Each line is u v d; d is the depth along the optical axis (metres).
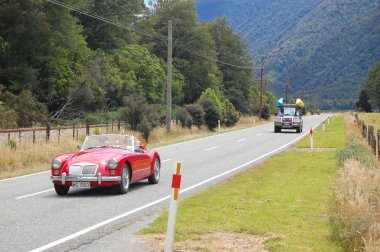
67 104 42.31
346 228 7.50
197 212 9.70
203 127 48.44
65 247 7.36
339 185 11.43
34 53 41.22
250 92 97.69
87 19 59.78
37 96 41.62
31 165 20.33
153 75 56.56
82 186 12.08
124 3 65.56
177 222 8.83
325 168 17.50
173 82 63.72
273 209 9.98
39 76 42.91
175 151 26.41
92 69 45.78
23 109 35.09
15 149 20.80
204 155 24.03
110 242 7.66
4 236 8.02
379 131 18.53
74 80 43.25
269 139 36.06
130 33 65.69
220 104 57.41
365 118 70.62
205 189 13.23
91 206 10.88
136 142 14.32
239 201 10.94
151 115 35.91
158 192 12.98
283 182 14.01
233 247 7.26
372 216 7.62
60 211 10.27
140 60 56.34
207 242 7.52
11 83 40.25
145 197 12.13
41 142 23.39
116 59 54.38
